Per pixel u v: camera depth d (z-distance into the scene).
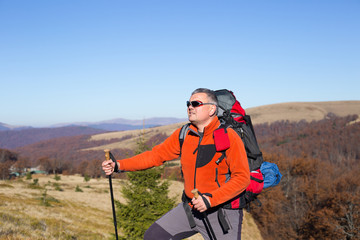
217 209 2.22
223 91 2.54
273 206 48.22
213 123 2.23
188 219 2.26
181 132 2.42
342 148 147.25
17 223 14.38
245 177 2.06
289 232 45.41
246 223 45.47
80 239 16.78
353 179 52.19
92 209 40.12
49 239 11.25
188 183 2.31
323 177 59.09
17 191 43.81
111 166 2.50
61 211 31.28
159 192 13.78
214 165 2.18
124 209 13.53
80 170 162.62
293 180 58.41
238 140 2.15
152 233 2.36
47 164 177.00
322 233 40.28
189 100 2.27
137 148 12.20
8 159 195.88
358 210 36.84
